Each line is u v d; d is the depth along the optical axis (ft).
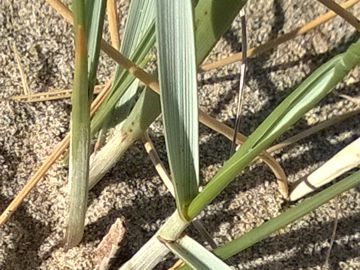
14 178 0.89
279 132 0.50
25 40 0.94
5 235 0.86
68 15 0.68
